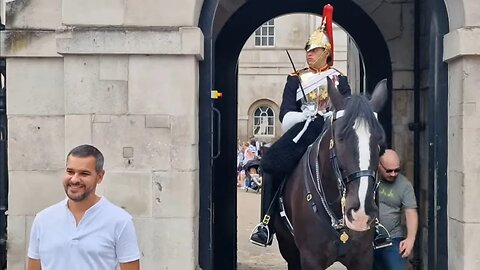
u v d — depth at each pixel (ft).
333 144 14.06
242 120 90.22
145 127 16.97
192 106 16.92
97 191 16.98
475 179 16.42
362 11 25.53
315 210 15.02
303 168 15.99
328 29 17.33
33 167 18.54
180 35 16.70
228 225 26.14
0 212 19.20
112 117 17.02
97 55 16.98
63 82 18.44
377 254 17.89
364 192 12.87
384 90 14.55
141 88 16.96
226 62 26.96
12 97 18.49
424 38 23.47
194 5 16.89
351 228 13.08
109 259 11.08
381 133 13.37
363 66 26.61
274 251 32.14
